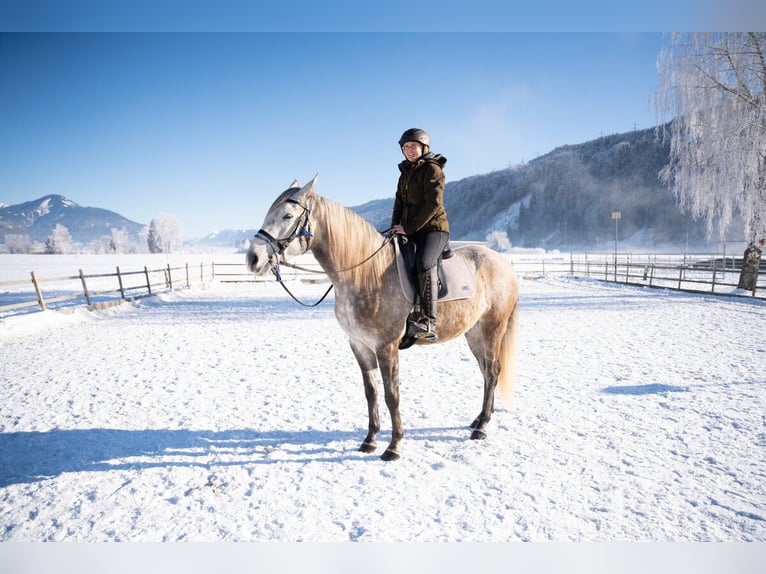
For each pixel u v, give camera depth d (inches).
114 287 845.8
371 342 149.9
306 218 139.3
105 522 120.0
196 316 515.8
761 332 357.1
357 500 127.2
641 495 125.7
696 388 219.6
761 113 596.7
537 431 172.6
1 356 317.4
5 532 116.7
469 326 164.9
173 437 174.4
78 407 210.2
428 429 177.8
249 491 133.7
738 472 137.3
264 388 237.5
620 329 390.0
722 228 702.5
